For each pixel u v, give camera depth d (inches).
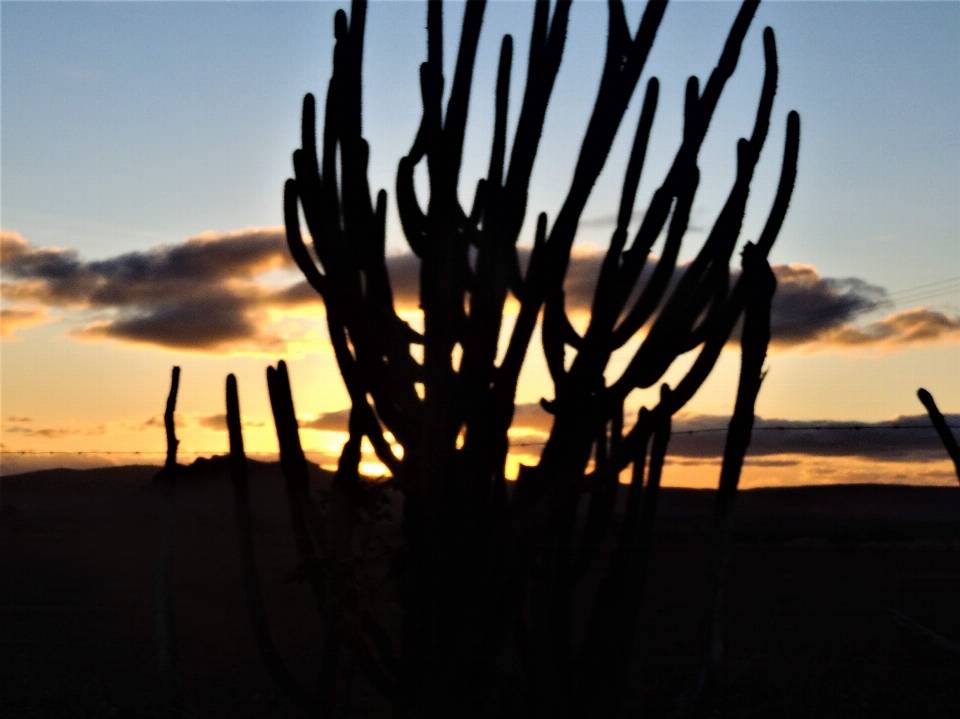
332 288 230.7
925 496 2402.8
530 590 223.6
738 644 454.6
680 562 909.8
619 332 219.0
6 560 856.9
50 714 311.4
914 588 727.7
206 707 325.7
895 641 471.8
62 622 522.3
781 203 234.4
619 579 225.0
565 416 220.5
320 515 244.1
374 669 230.1
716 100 222.5
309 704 240.5
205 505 907.4
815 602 634.2
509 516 220.8
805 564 956.6
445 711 213.6
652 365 221.5
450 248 209.0
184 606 583.2
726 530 232.1
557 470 222.4
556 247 214.4
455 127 209.5
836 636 485.1
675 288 223.9
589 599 608.1
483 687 219.1
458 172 210.5
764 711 321.4
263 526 800.3
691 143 220.5
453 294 209.6
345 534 235.5
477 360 212.7
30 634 484.7
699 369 228.5
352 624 227.5
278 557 759.1
